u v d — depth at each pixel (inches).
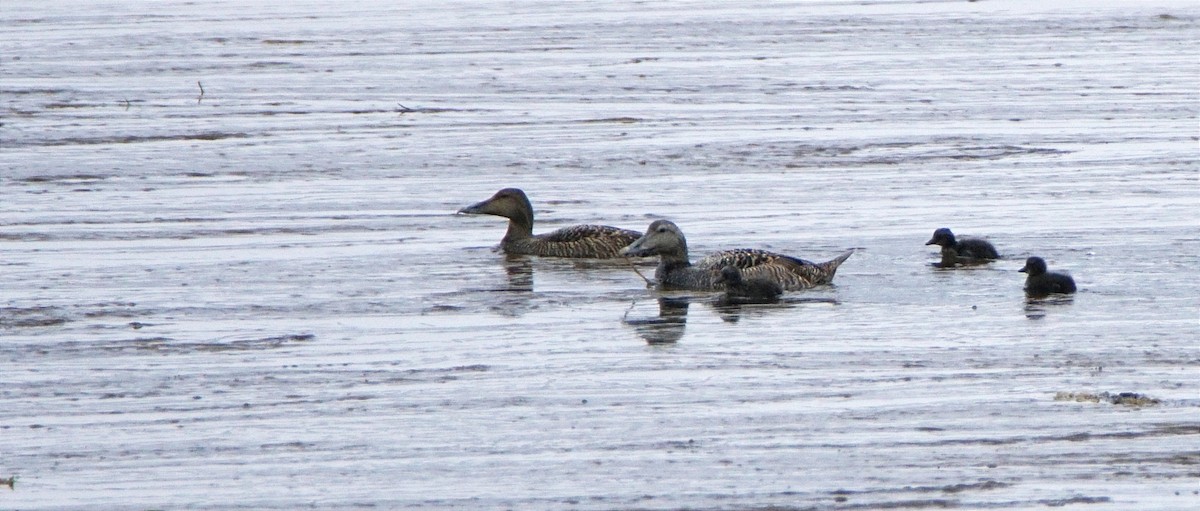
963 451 466.3
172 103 1291.8
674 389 540.4
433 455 471.5
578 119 1205.7
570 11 1920.5
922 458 460.8
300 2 2037.4
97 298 687.7
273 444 482.9
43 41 1674.5
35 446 481.4
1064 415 500.4
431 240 823.1
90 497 437.4
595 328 634.8
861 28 1761.8
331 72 1461.6
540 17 1862.7
